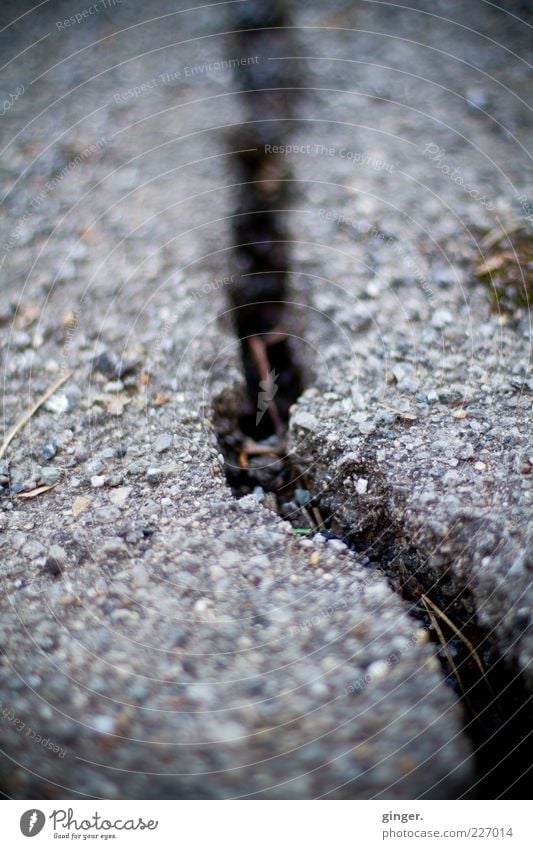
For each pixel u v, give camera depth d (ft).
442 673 1.20
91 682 1.19
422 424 1.38
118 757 1.15
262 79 1.86
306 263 1.58
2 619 1.24
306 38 1.94
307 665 1.20
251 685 1.19
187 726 1.16
